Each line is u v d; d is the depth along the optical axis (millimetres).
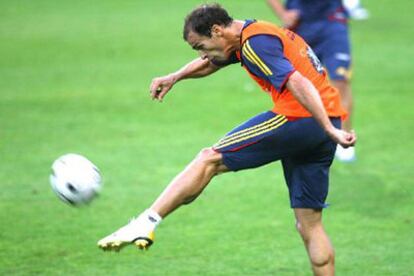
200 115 45906
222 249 26953
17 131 42438
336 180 34531
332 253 22359
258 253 26562
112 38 69812
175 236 28234
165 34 71312
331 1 36969
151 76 56062
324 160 21891
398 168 36031
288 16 37188
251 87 53344
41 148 39344
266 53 20234
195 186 20875
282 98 21016
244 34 20609
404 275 24531
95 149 39188
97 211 30875
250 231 28641
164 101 49438
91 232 28578
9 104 48344
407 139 40656
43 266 25438
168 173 35531
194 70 23953
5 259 25953
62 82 54406
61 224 29391
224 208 31219
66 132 42281
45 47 66312
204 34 20844
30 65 59781
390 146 39438
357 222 29422
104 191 33188
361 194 32625
